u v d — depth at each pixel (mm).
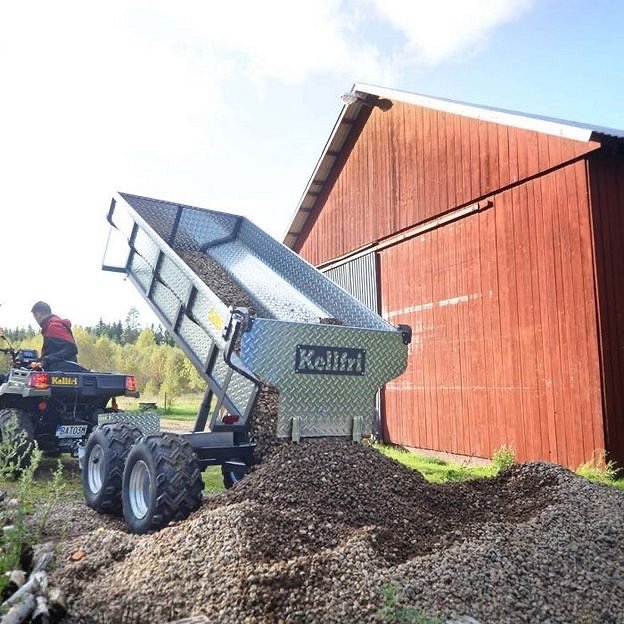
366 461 4930
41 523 4543
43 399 8188
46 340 8586
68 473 8156
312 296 6723
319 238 16641
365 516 4230
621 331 8875
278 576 3092
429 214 12477
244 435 5270
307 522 3896
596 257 8844
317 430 5297
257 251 7715
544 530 3980
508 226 10445
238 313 4852
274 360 4980
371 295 14273
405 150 13367
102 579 3619
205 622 2883
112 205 7465
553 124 9188
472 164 11352
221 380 5480
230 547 3426
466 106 11219
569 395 9117
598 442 8625
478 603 3109
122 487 5012
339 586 3072
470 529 4055
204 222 8102
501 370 10422
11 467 4484
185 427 15094
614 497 4641
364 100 14539
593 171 9086
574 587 3371
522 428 9930
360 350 5422
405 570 3293
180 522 4227
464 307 11367
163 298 6438
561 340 9305
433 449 11992
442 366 11867
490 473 8930
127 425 5949
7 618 3021
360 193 14953
